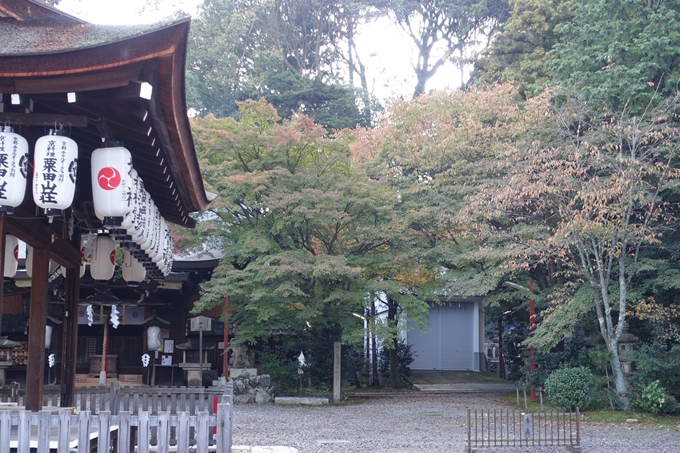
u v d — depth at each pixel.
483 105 24.20
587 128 21.70
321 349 25.02
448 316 34.59
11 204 6.62
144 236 8.55
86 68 6.04
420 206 23.48
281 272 20.27
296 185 21.97
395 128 26.14
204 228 21.59
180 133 7.20
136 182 7.57
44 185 6.68
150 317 24.95
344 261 21.00
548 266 23.11
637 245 18.86
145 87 6.11
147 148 8.14
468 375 32.34
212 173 22.30
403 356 29.94
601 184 18.12
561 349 23.97
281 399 22.16
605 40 21.56
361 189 22.39
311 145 22.28
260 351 26.47
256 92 39.50
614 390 19.25
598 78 20.66
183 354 25.33
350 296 20.98
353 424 17.30
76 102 6.73
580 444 14.20
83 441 7.18
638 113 20.33
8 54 5.98
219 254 27.06
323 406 21.66
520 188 18.78
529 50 28.75
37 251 8.93
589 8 21.50
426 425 17.19
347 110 38.94
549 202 19.19
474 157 23.70
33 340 8.73
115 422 7.57
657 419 17.84
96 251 11.08
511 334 28.14
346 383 25.94
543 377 22.20
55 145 6.72
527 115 20.67
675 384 19.02
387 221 22.69
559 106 21.64
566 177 18.28
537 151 19.55
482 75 30.53
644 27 20.69
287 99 37.94
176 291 26.77
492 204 19.67
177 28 5.93
